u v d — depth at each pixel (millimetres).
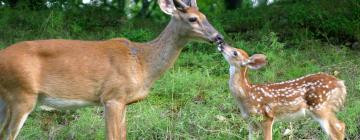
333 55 14734
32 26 18125
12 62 9195
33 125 10914
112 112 9555
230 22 18984
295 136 10578
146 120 10734
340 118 10672
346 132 10508
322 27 17297
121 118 9633
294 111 9922
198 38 9781
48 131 10922
